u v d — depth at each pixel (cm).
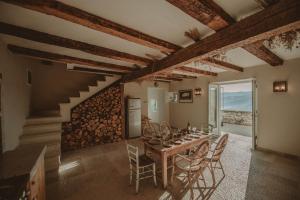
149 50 291
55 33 218
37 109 484
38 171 166
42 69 492
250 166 318
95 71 480
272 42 238
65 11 153
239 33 174
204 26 200
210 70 491
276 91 382
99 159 372
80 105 467
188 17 180
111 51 284
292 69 360
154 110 773
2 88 224
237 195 226
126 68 430
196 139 301
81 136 462
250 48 262
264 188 241
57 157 325
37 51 286
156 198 225
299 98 351
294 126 359
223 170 288
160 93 747
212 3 151
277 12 146
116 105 530
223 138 254
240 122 802
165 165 248
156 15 175
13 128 274
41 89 490
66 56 322
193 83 620
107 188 252
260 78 415
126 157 383
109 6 158
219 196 225
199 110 600
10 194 102
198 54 228
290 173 288
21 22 188
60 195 234
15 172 129
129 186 256
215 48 202
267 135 402
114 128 523
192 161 233
